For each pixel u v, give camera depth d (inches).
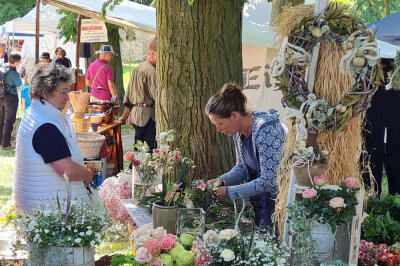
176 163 156.5
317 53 111.7
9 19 1198.3
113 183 195.9
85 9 313.4
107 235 188.5
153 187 155.9
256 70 338.0
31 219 110.0
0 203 275.0
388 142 257.1
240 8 183.2
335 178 115.0
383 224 143.9
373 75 109.7
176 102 177.2
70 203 109.1
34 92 143.3
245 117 142.8
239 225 103.3
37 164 141.5
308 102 111.1
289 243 107.7
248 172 154.2
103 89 378.3
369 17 828.0
